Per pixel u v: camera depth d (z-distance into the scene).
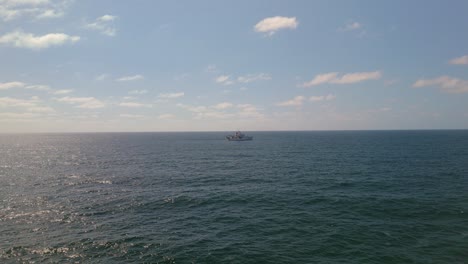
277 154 99.81
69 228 28.03
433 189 42.47
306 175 56.25
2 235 26.11
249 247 23.56
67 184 49.31
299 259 21.42
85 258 21.67
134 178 54.72
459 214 30.73
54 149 137.00
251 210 33.72
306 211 32.88
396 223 28.44
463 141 157.75
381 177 52.88
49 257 21.81
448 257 21.27
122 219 30.84
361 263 20.62
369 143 152.38
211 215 32.06
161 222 29.84
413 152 98.25
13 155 105.69
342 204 35.28
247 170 63.97
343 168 64.69
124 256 22.02
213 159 86.44
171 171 63.34
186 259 21.55
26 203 36.97
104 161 83.19
